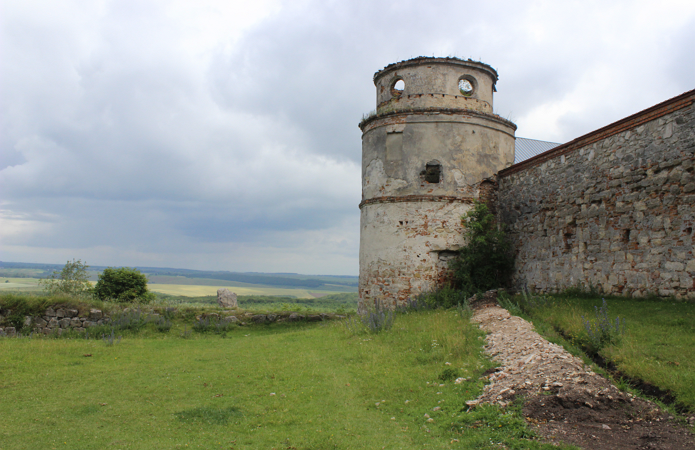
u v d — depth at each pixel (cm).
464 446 547
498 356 863
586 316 995
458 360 880
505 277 1791
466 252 1772
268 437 600
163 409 714
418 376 833
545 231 1595
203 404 739
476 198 1859
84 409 707
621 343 786
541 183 1631
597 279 1342
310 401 745
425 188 1839
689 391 589
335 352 1090
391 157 1905
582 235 1416
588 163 1406
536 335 921
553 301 1280
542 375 703
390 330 1254
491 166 1903
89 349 1189
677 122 1112
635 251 1215
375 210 1911
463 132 1870
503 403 645
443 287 1798
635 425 561
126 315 1698
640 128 1222
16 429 621
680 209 1093
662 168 1147
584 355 778
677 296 1085
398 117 1902
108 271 2722
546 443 523
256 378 890
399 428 627
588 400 611
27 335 1579
